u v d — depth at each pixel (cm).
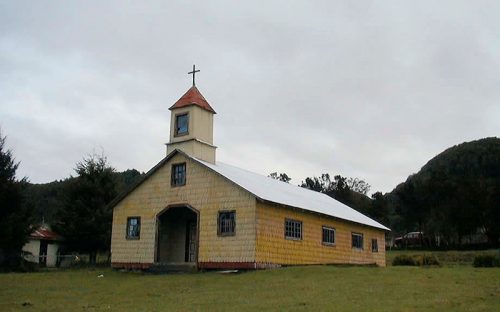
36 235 4925
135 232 3225
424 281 2091
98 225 4347
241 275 2500
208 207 2930
